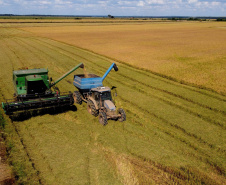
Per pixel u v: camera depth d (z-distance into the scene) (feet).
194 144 34.35
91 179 25.84
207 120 44.04
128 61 95.14
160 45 152.97
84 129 37.37
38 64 87.61
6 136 33.42
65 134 35.37
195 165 29.60
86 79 47.67
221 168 28.94
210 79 69.56
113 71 80.89
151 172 27.84
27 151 30.40
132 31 274.77
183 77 71.26
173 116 44.45
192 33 261.44
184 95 56.75
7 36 187.32
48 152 30.27
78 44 146.20
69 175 26.12
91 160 29.27
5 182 23.86
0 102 46.85
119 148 32.22
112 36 208.74
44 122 39.27
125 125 39.50
